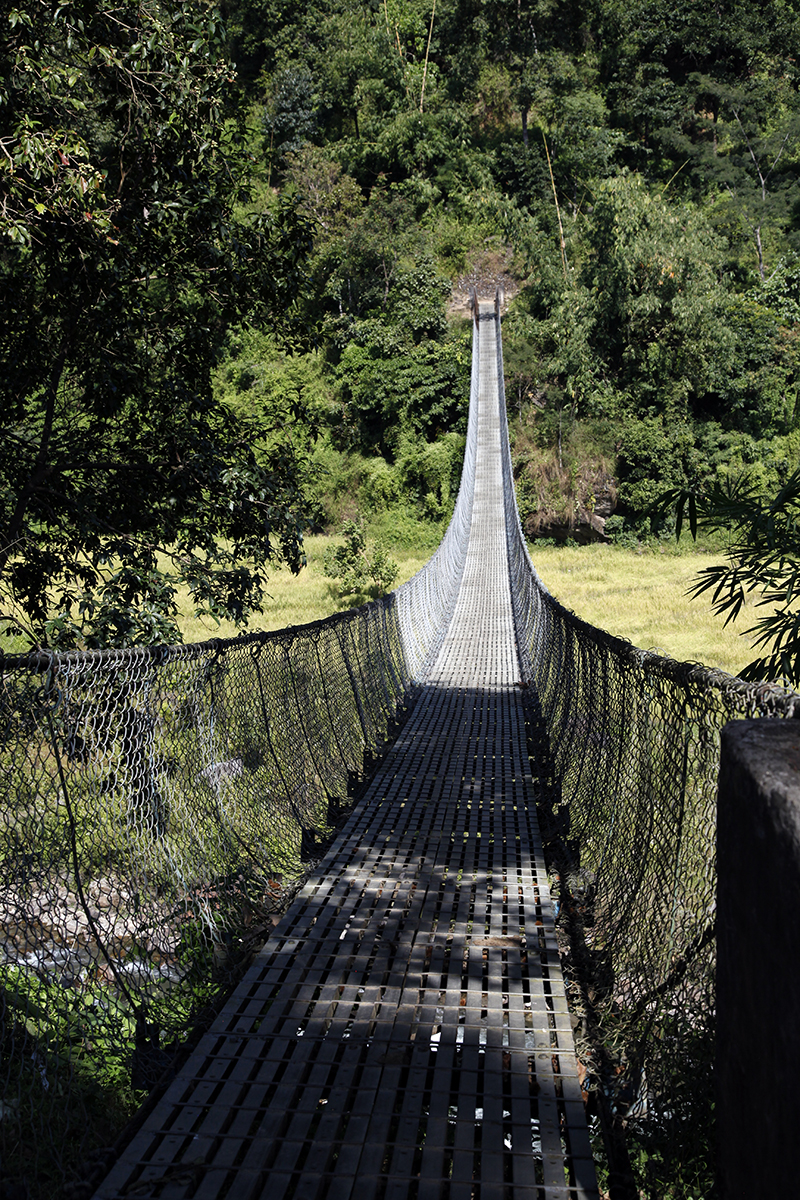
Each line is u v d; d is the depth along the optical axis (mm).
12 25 4777
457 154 51812
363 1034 2721
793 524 3291
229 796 3982
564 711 6250
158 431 6238
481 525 25375
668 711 3047
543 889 3939
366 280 45656
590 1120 2672
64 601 5840
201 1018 2957
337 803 5387
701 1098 2262
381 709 7914
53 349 5977
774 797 1418
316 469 6949
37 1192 2238
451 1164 2258
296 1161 2172
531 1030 2727
